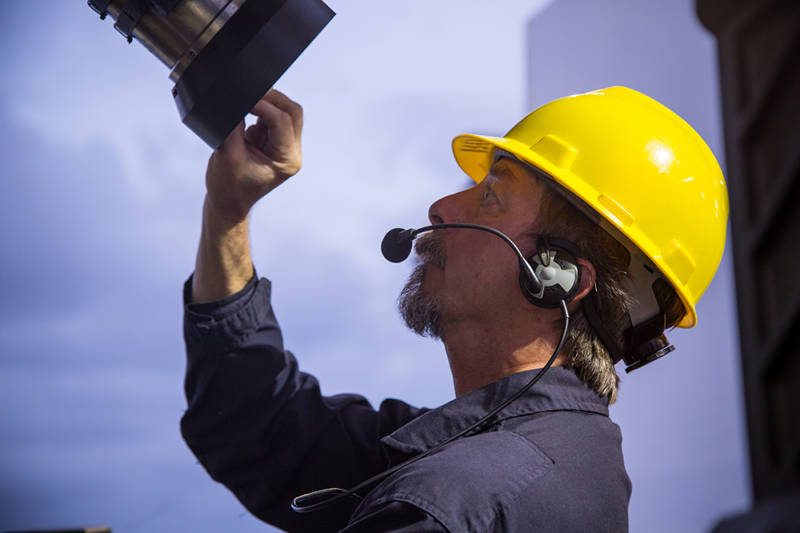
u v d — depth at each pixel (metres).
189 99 0.84
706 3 3.22
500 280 0.94
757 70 3.29
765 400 3.18
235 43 0.80
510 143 1.02
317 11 0.84
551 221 0.94
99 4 0.84
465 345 0.96
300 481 1.07
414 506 0.69
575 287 0.88
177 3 0.80
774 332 3.21
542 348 0.93
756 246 3.33
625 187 0.96
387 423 1.10
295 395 1.10
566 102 1.04
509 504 0.70
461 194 1.03
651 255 0.94
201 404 1.10
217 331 1.08
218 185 1.01
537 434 0.81
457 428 0.87
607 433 0.88
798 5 3.09
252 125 1.04
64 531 1.13
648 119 1.02
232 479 1.10
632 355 1.00
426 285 0.99
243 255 1.10
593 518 0.75
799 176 3.19
